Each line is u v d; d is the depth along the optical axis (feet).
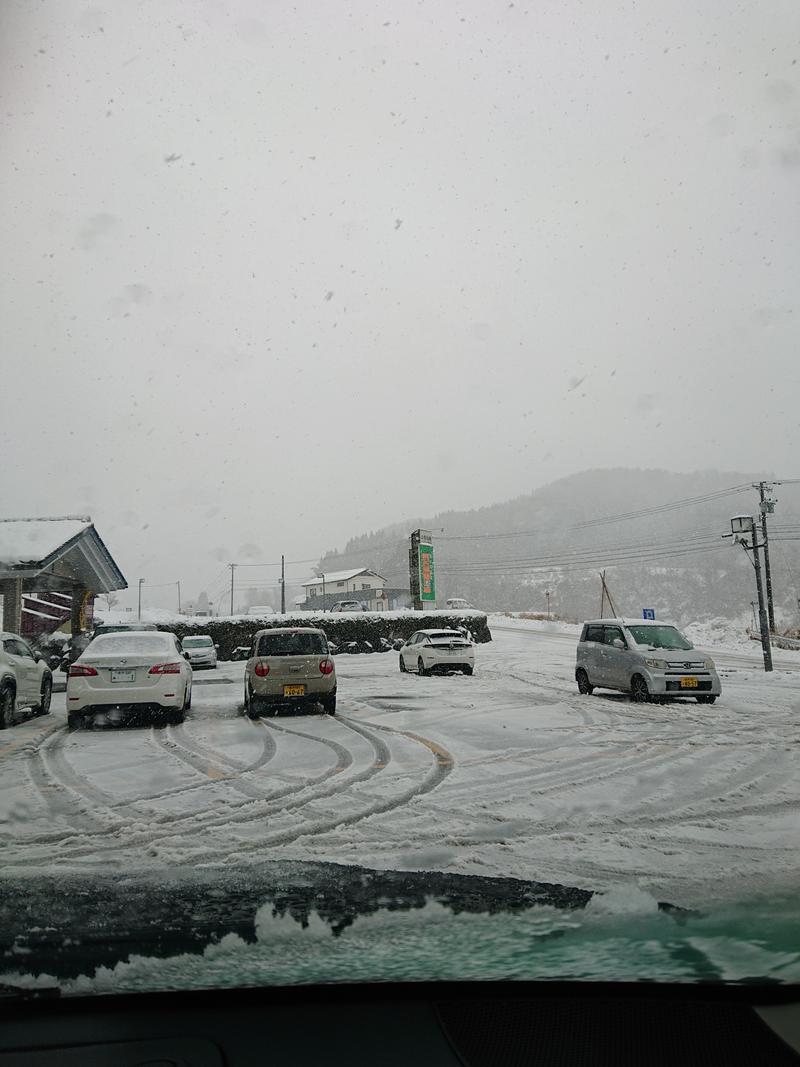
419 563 125.90
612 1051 6.85
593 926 10.61
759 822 17.75
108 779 23.67
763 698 47.16
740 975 8.54
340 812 19.08
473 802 20.01
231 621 104.99
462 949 9.64
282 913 11.38
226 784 22.76
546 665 78.23
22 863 14.82
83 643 71.00
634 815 18.49
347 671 74.08
